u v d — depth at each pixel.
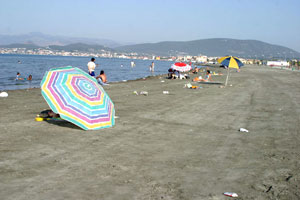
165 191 4.33
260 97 17.45
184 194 4.25
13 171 4.89
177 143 7.05
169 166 5.43
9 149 6.09
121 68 74.50
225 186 4.61
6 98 14.51
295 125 9.58
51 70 8.31
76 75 8.47
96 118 8.10
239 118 10.59
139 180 4.71
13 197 3.95
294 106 13.97
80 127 8.17
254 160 5.98
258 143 7.31
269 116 11.14
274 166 5.64
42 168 5.09
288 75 51.03
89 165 5.32
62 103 7.70
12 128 7.94
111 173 4.97
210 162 5.76
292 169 5.49
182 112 11.46
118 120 9.52
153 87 22.75
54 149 6.21
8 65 64.38
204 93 18.84
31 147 6.29
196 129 8.63
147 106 12.77
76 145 6.55
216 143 7.19
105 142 6.88
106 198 4.03
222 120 10.13
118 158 5.77
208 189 4.47
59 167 5.17
